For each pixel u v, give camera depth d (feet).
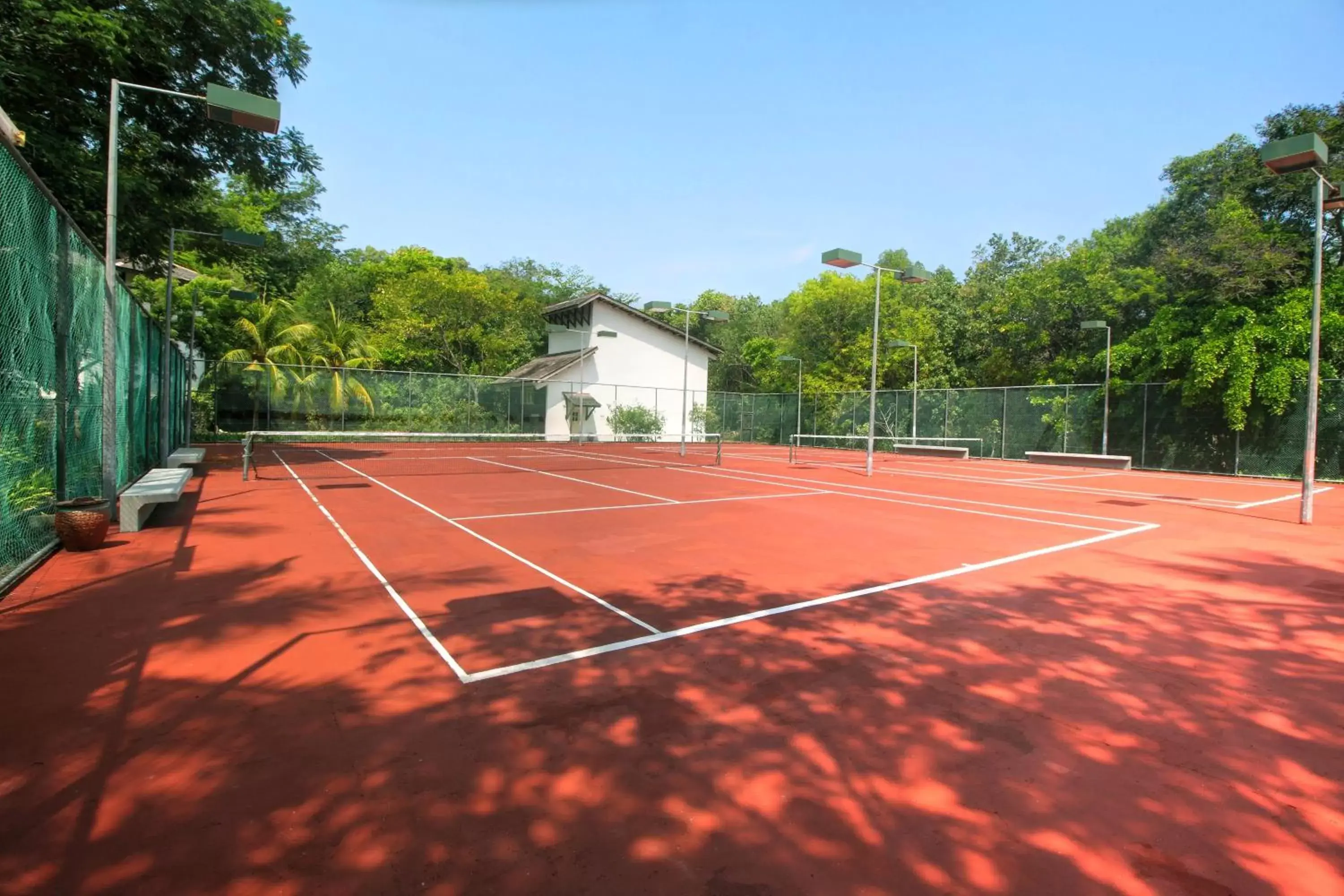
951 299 132.05
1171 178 84.69
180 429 76.59
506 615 18.21
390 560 24.39
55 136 39.73
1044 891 7.99
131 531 28.17
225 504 37.65
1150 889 8.04
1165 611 19.77
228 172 55.83
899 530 32.55
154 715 12.01
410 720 12.05
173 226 53.31
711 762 10.79
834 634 17.12
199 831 8.79
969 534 32.07
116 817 9.05
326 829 8.89
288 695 13.00
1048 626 18.12
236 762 10.52
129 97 45.52
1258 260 66.69
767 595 20.57
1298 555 28.19
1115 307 88.89
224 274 103.81
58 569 22.17
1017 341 106.83
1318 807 9.86
